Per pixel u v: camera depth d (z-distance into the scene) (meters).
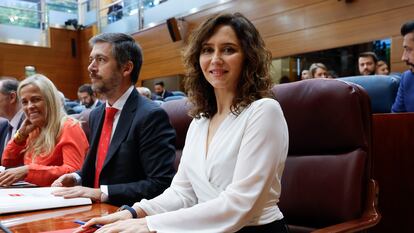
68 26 9.74
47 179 1.65
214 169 0.97
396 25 4.33
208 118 1.11
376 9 4.52
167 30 7.43
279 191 0.98
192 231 0.85
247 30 1.03
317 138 1.28
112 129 1.58
